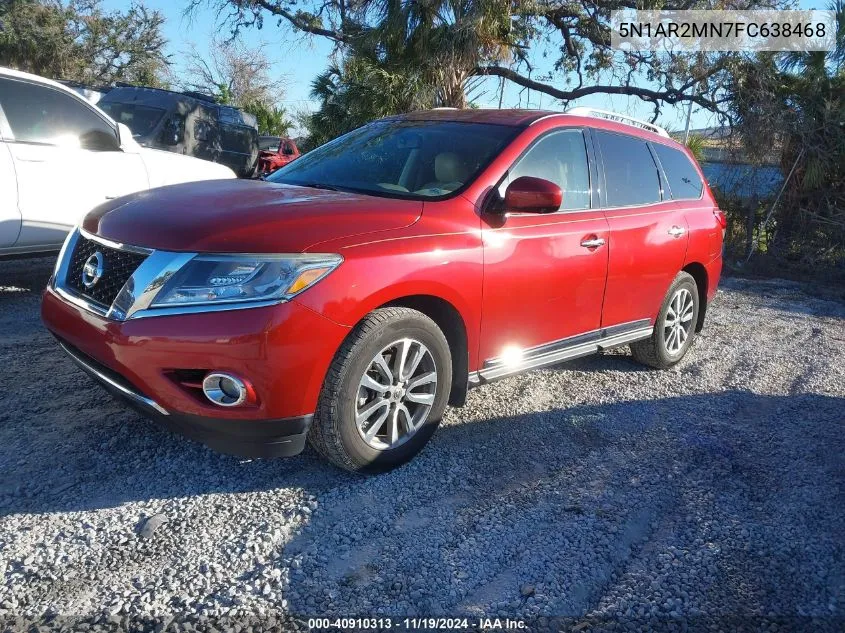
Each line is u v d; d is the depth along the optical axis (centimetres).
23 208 552
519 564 282
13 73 551
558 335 424
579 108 468
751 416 464
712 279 581
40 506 295
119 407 390
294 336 286
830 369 592
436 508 318
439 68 1184
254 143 1570
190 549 275
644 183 499
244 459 346
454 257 343
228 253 289
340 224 315
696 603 267
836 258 1150
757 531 319
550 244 397
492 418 422
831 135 1167
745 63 1266
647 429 427
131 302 292
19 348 474
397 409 337
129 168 635
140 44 2988
